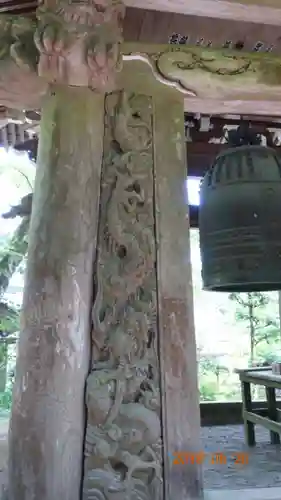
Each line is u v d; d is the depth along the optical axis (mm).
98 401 2512
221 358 14641
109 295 2721
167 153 2996
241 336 15297
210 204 3131
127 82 3053
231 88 3127
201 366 14102
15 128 5555
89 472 2463
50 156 2791
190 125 5047
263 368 7105
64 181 2736
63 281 2604
